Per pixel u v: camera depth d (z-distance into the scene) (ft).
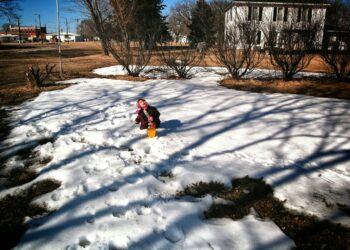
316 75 48.21
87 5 89.51
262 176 13.16
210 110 23.99
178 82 40.32
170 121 21.11
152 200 11.32
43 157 15.75
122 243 9.04
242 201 11.43
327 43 41.55
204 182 12.64
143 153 15.62
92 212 10.65
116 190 12.09
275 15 108.78
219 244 8.99
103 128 19.79
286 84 37.22
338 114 22.63
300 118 21.62
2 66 68.90
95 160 14.88
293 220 10.27
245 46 42.83
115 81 42.34
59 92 33.32
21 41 284.00
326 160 14.87
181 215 10.34
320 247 9.04
